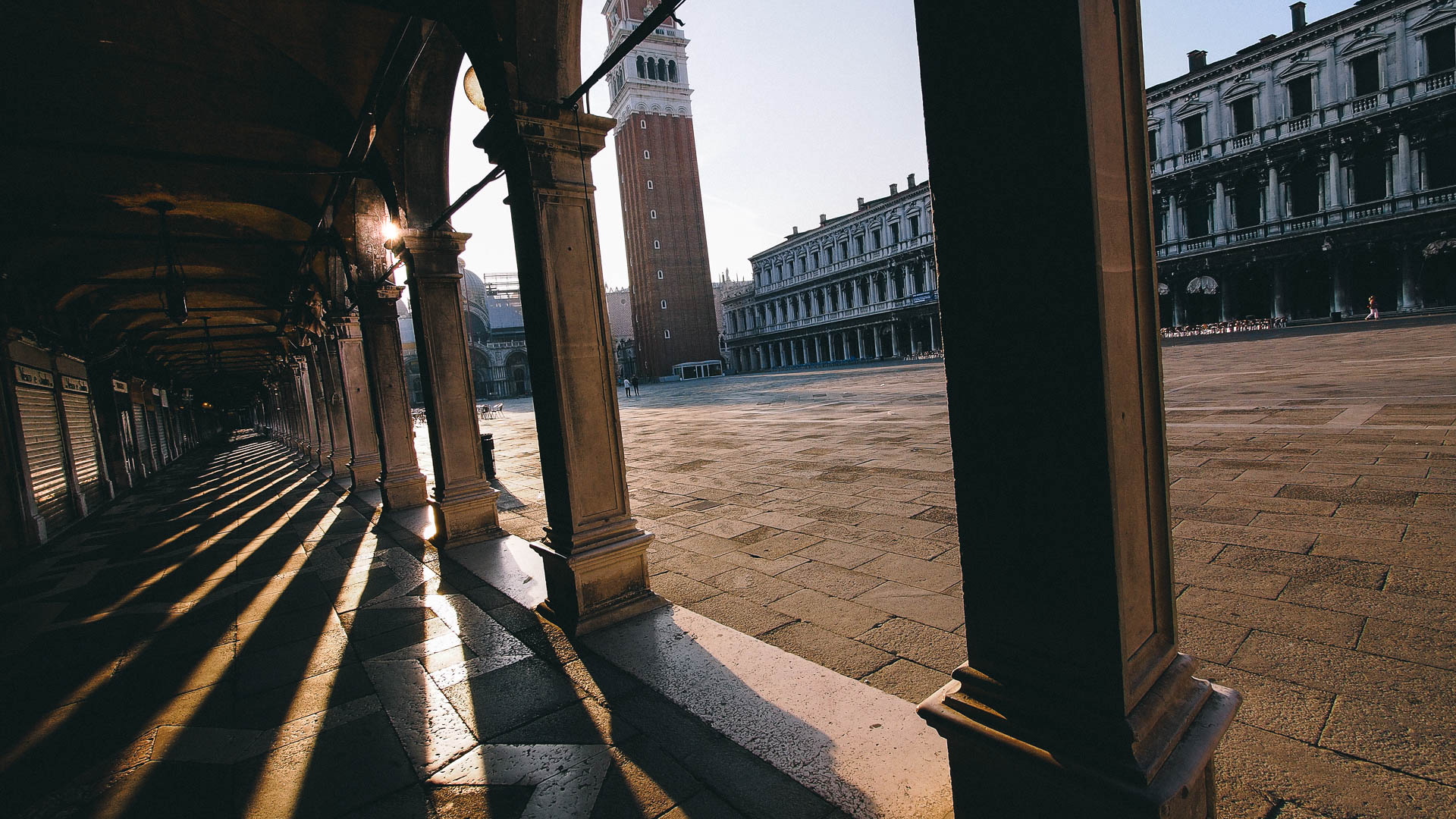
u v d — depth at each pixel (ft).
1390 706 7.61
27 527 27.78
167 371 74.02
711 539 18.48
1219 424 27.43
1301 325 106.63
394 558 19.54
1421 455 18.66
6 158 20.86
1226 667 8.83
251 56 17.75
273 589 17.53
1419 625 9.37
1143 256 4.82
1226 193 114.83
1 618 17.37
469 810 7.38
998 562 5.09
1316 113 102.78
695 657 10.64
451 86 18.25
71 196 24.08
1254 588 11.23
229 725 9.95
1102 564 4.38
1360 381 35.37
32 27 15.48
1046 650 4.87
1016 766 5.10
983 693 5.29
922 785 6.86
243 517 31.07
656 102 238.68
